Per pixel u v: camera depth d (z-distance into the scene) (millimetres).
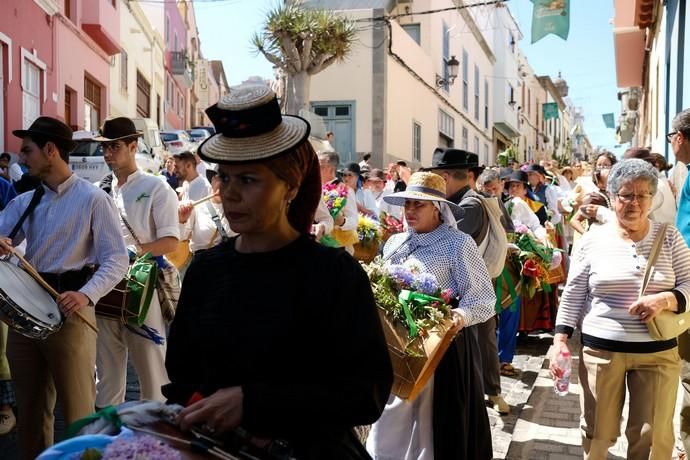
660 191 5023
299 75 17719
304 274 1991
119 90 26391
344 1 24531
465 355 3994
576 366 7258
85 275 3900
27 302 3523
